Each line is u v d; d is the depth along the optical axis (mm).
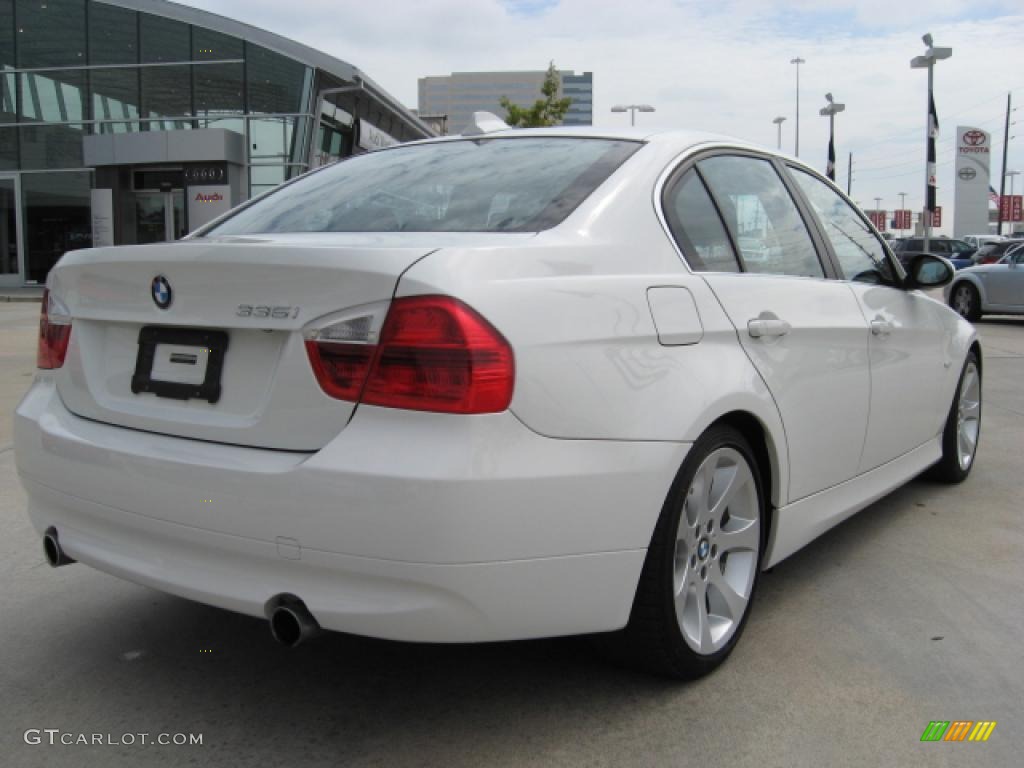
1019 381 9102
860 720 2564
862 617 3268
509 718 2578
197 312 2422
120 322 2637
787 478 3059
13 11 25609
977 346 5059
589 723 2547
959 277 17234
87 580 3660
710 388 2604
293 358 2252
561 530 2242
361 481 2113
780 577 3668
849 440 3492
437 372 2113
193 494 2338
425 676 2838
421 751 2422
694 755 2395
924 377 4238
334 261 2209
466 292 2156
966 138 50406
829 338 3289
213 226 3277
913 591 3516
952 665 2902
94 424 2668
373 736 2500
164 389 2518
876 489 3857
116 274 2615
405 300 2145
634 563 2412
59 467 2672
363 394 2166
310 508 2168
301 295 2244
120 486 2496
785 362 3000
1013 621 3242
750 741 2457
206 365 2439
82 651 3031
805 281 3301
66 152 25969
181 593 2408
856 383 3500
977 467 5504
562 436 2242
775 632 3135
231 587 2318
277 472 2211
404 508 2084
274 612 2254
